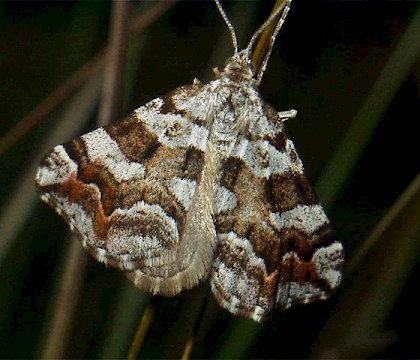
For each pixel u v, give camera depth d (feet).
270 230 0.33
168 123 0.34
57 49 0.45
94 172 0.33
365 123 0.37
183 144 0.34
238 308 0.33
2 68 0.45
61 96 0.37
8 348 0.41
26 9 0.45
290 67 0.44
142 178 0.33
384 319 0.38
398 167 0.44
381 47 0.43
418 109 0.43
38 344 0.39
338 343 0.38
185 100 0.34
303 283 0.33
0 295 0.42
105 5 0.44
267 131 0.34
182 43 0.45
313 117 0.43
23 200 0.38
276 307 0.33
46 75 0.45
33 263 0.42
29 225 0.42
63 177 0.33
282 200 0.34
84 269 0.33
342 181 0.37
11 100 0.45
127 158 0.33
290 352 0.41
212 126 0.34
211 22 0.45
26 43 0.45
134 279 0.33
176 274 0.33
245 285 0.33
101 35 0.44
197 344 0.40
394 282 0.38
